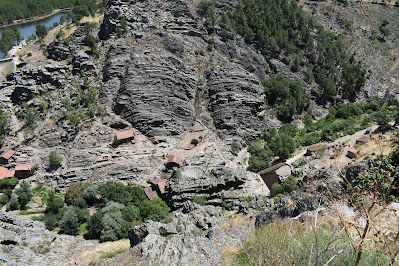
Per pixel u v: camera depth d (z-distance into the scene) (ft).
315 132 424.05
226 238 89.10
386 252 32.40
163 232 122.52
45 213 285.64
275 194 242.17
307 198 68.18
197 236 95.30
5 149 391.65
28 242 171.01
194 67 493.36
